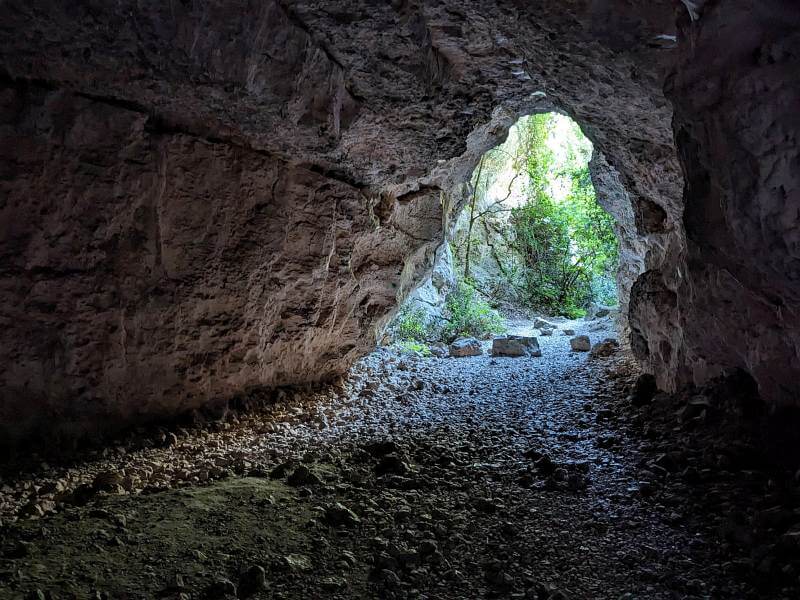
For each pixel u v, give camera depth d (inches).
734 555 109.0
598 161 286.5
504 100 205.6
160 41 138.2
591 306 494.9
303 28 151.6
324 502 133.0
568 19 135.6
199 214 179.0
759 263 98.3
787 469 135.7
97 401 167.9
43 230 150.3
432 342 400.8
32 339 152.4
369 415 219.6
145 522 119.6
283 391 226.1
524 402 241.8
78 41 135.3
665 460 153.9
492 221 564.1
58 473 147.9
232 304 193.0
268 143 186.5
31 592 91.8
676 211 189.0
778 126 82.0
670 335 206.1
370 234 243.1
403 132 202.2
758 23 82.0
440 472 154.5
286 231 202.8
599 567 108.0
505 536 120.0
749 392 165.5
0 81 140.5
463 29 161.5
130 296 167.8
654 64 137.8
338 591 99.3
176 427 183.9
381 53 163.6
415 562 108.2
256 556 108.5
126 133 158.4
